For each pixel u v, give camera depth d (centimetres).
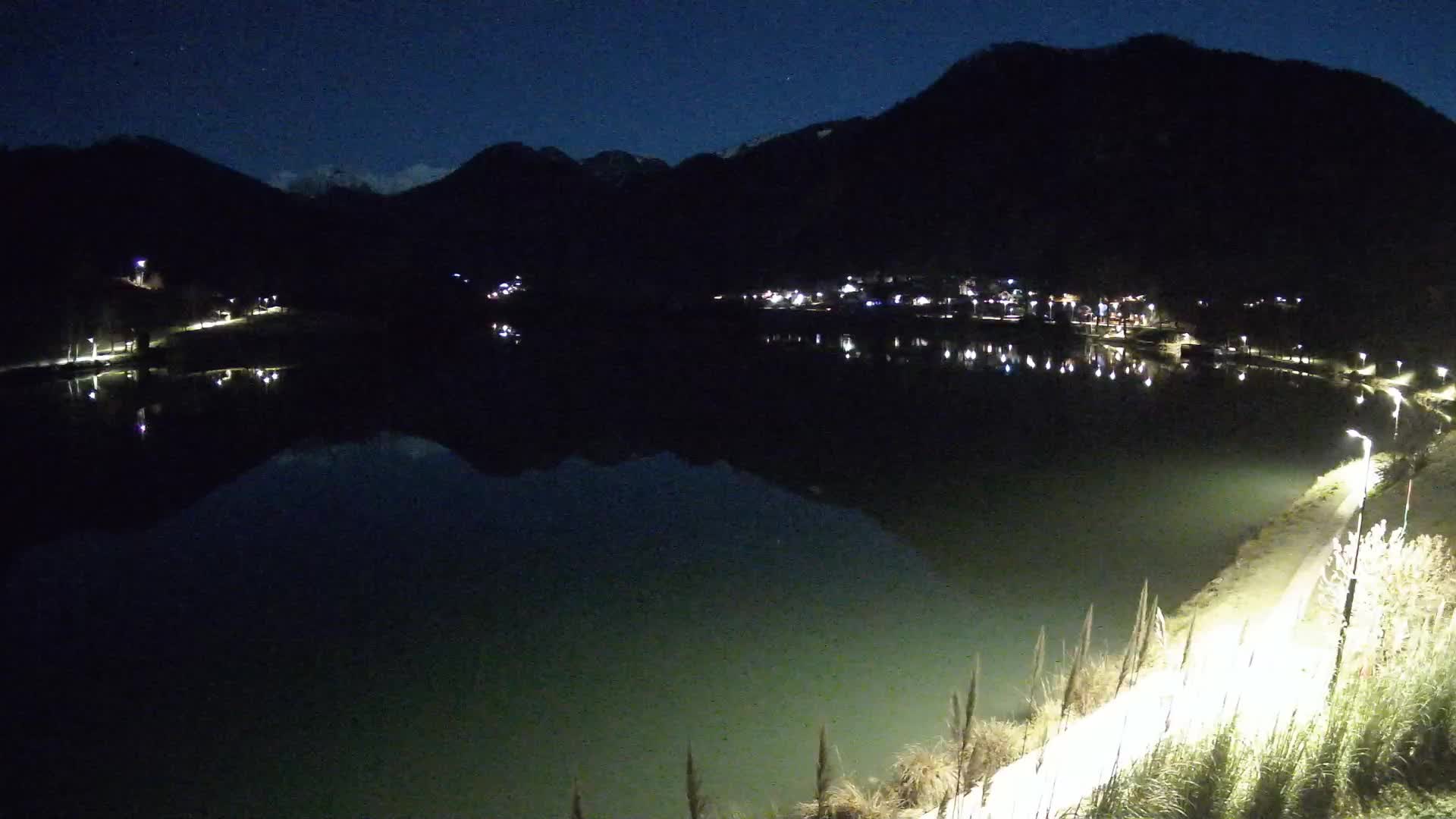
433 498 2662
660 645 1455
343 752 1132
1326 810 468
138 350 6481
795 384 5469
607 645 1466
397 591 1819
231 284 10644
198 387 5362
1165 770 530
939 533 2091
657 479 2872
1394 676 567
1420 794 477
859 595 1662
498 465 3158
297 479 2956
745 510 2423
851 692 1230
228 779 1077
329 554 2097
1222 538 1934
